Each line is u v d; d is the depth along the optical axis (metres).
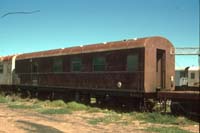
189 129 14.57
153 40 20.09
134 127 15.08
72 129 14.23
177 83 35.47
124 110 21.00
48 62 28.03
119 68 21.14
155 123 16.36
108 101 22.47
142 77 19.66
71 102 23.84
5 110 21.67
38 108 22.94
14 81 33.31
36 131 13.52
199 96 16.64
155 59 20.17
